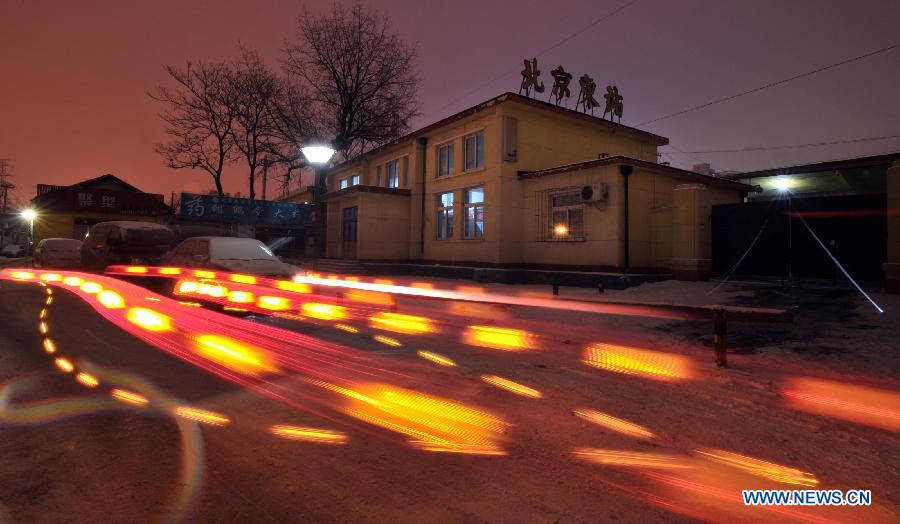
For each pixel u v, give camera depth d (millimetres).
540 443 3760
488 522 2643
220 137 32812
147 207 31781
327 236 26297
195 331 8180
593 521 2668
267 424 4043
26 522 2553
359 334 8281
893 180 10219
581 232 16438
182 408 4387
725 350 6012
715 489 3066
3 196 62406
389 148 24703
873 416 4328
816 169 18250
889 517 2748
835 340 7078
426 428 4035
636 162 15344
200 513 2670
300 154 32156
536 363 6258
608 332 8477
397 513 2719
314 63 31328
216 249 10664
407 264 22453
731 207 14383
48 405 4398
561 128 19703
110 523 2555
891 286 10188
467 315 10531
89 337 7480
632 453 3590
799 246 13062
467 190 20172
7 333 7719
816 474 3281
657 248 15859
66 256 22578
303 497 2881
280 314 10234
